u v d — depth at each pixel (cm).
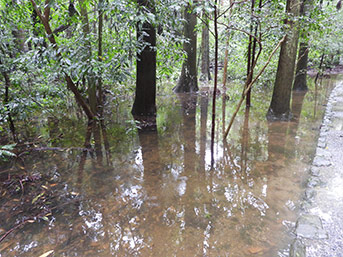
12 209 236
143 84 555
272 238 191
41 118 580
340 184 261
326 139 399
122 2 329
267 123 513
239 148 379
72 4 414
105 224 212
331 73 1638
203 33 1284
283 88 523
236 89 1034
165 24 399
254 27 381
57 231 205
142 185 276
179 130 481
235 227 204
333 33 787
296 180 277
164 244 188
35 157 360
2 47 405
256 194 252
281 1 364
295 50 502
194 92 968
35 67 433
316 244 179
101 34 466
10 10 427
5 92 424
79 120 566
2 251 183
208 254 176
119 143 415
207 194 255
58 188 272
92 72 382
